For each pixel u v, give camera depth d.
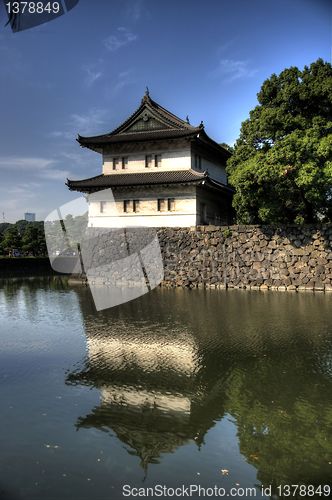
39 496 7.00
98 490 7.19
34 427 9.39
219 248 31.81
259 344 15.77
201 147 38.50
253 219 34.00
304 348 15.13
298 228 29.64
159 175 36.34
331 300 24.95
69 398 11.03
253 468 7.91
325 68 28.59
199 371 13.04
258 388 11.65
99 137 38.53
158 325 19.28
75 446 8.61
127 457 8.23
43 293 33.00
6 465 7.90
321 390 11.42
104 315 22.31
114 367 13.48
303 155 26.75
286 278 29.70
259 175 26.84
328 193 29.08
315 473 7.77
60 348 15.83
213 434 9.18
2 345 16.36
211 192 38.47
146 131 38.12
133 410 10.34
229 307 23.33
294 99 29.39
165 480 7.49
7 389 11.63
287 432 9.23
